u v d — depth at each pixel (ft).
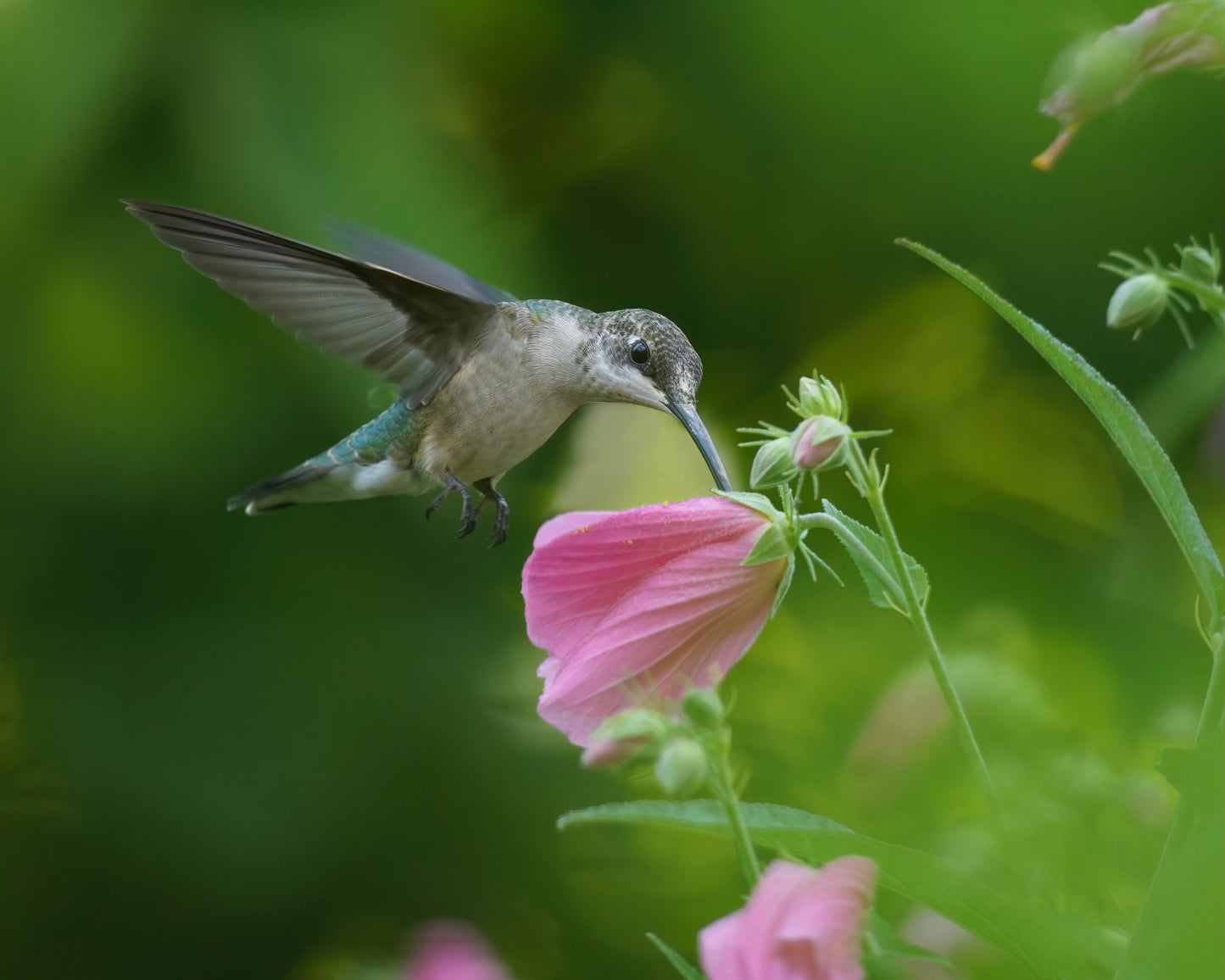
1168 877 8.41
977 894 9.25
